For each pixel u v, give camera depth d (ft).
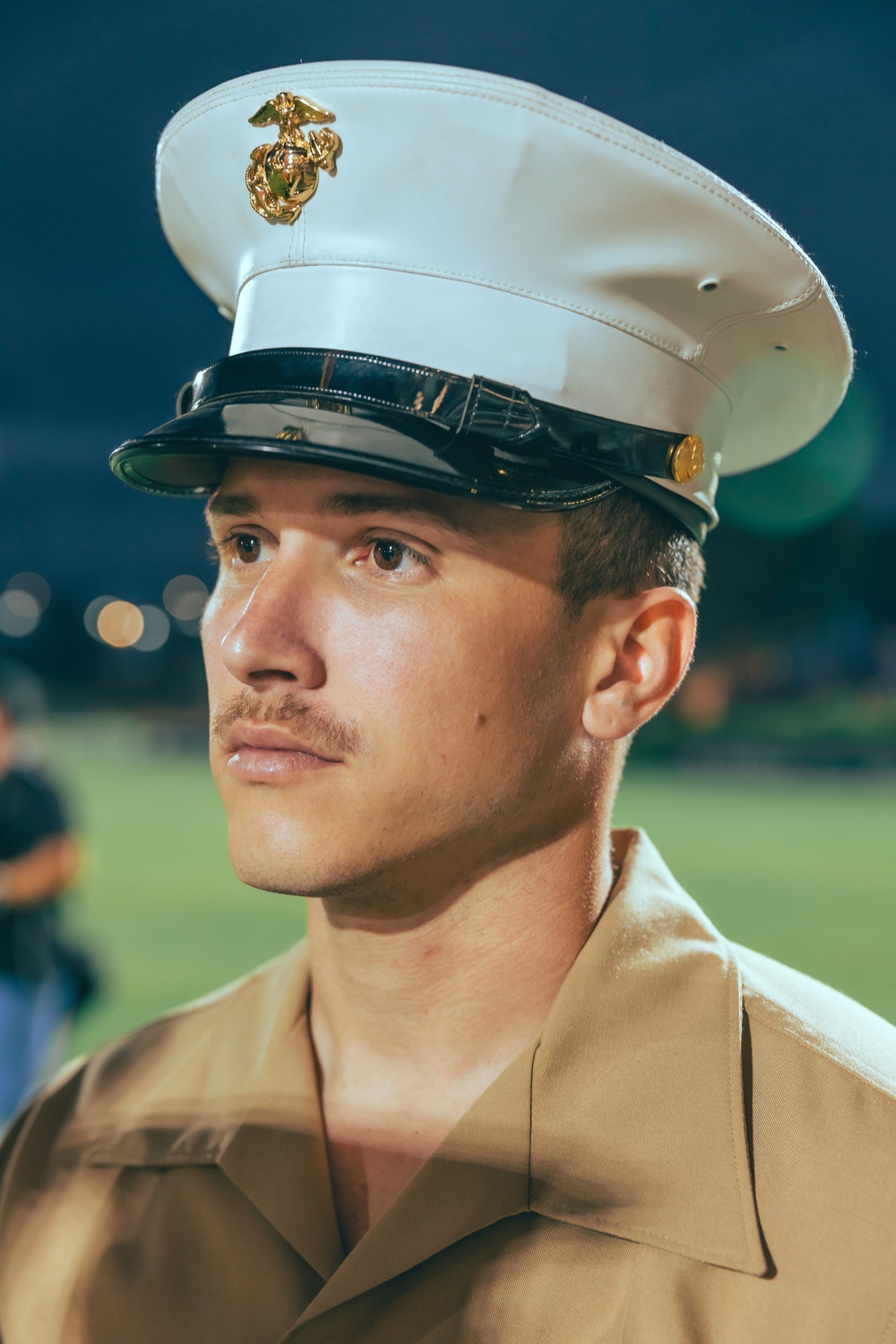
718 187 3.12
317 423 3.00
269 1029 3.77
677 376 3.40
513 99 3.02
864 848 42.83
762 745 89.10
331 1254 3.29
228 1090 3.73
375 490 3.04
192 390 3.61
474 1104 3.26
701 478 3.59
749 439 4.10
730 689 101.76
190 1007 4.30
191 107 3.43
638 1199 3.10
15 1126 4.33
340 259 3.20
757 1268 2.94
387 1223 3.13
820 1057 3.28
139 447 3.16
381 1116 3.49
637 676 3.45
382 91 3.08
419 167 3.12
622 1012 3.34
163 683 167.22
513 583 3.12
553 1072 3.27
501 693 3.13
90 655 189.88
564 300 3.19
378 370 3.09
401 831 3.09
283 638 3.04
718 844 43.68
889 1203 2.99
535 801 3.28
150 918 26.96
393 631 3.04
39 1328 3.66
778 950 24.44
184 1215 3.57
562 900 3.43
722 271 3.26
